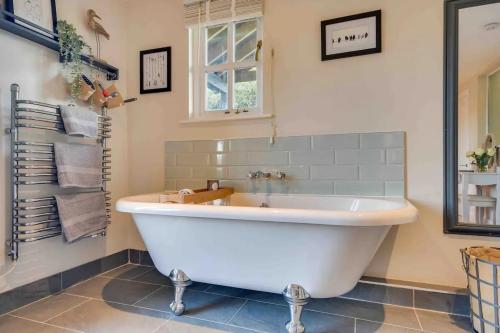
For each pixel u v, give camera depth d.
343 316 1.48
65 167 1.63
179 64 2.15
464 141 1.57
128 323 1.39
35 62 1.62
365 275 1.70
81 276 1.89
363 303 1.62
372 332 1.33
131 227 2.25
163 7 2.19
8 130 1.48
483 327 1.27
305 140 1.86
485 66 1.54
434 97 1.62
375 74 1.72
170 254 1.47
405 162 1.66
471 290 1.34
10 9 1.46
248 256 1.33
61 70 1.77
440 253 1.60
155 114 2.21
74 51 1.72
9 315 1.46
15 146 1.48
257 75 2.03
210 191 1.76
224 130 2.04
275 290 1.35
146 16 2.23
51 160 1.61
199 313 1.50
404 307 1.58
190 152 2.12
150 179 2.22
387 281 1.64
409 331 1.34
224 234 1.32
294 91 1.88
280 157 1.91
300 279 1.28
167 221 1.39
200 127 2.10
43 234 1.63
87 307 1.55
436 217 1.61
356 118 1.76
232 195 1.95
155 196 1.83
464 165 1.57
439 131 1.61
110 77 2.13
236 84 2.09
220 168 2.05
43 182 1.59
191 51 2.15
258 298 1.68
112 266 2.13
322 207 1.76
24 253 1.56
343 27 1.77
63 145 1.64
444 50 1.59
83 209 1.76
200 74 2.16
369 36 1.72
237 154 2.01
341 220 1.12
